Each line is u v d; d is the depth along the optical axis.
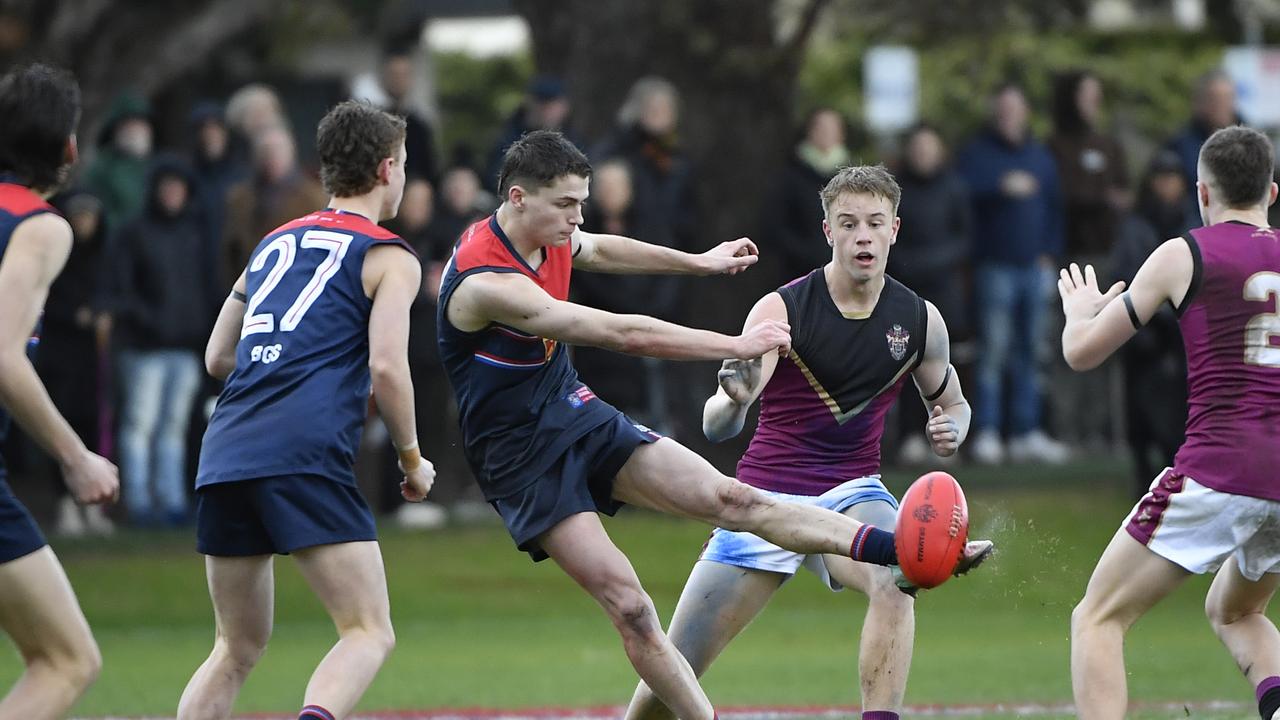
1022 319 49.22
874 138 90.19
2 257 17.55
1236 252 20.00
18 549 17.53
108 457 45.78
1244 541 19.77
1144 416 45.00
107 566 42.81
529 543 19.81
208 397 47.28
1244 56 63.34
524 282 19.53
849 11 90.62
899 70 69.94
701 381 49.41
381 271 19.42
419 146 46.94
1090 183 50.25
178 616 39.03
